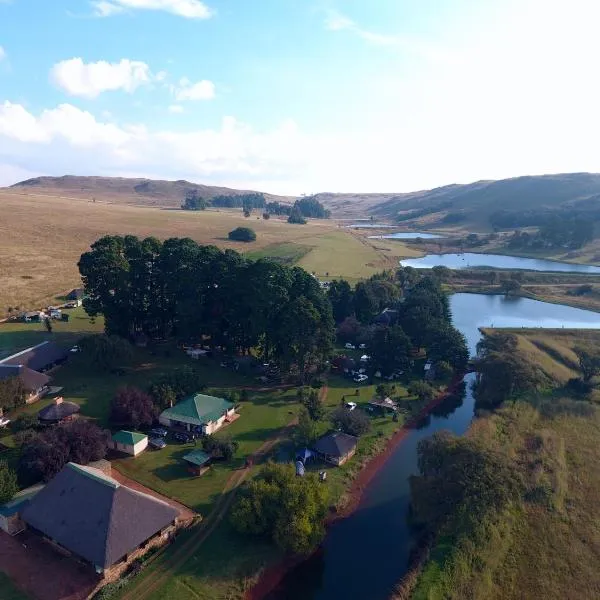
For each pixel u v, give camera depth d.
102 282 100.94
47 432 63.19
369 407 89.25
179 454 70.00
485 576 50.47
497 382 93.31
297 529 51.38
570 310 177.00
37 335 109.38
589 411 88.75
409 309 126.31
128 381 90.50
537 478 66.00
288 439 76.00
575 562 53.38
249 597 48.09
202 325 102.50
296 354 93.69
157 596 46.06
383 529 59.03
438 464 60.53
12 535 52.47
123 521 49.47
